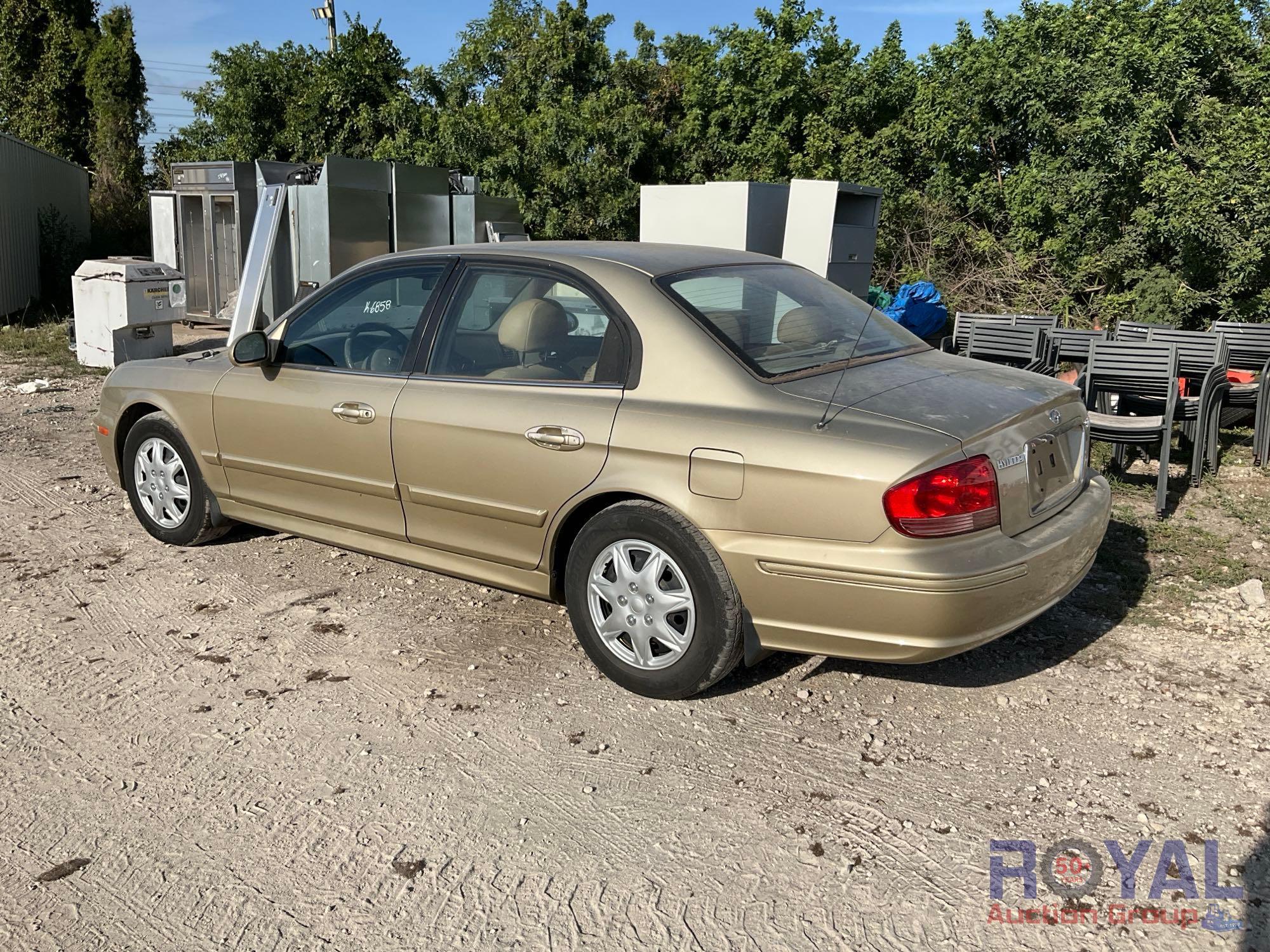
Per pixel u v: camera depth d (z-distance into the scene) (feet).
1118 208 41.88
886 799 10.49
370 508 14.73
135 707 12.40
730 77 58.90
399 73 72.38
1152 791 10.58
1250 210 36.73
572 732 11.81
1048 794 10.56
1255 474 22.50
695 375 11.91
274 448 15.60
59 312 54.54
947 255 46.78
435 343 14.07
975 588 10.55
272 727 11.94
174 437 17.28
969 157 49.78
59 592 15.94
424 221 48.01
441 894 9.09
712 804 10.43
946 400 11.62
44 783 10.78
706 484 11.41
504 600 15.62
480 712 12.26
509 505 13.08
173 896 9.07
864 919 8.75
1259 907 8.88
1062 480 12.56
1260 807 10.30
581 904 8.95
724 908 8.89
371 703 12.49
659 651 12.47
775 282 14.15
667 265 13.24
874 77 53.72
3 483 22.07
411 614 15.11
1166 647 13.96
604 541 12.35
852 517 10.62
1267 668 13.32
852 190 37.81
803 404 11.35
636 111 58.95
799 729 11.87
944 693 12.71
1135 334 25.36
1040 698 12.57
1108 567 16.84
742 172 55.93
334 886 9.21
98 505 20.49
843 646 11.12
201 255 52.03
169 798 10.53
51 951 8.41
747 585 11.38
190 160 78.64
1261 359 26.43
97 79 83.51
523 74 67.15
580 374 12.71
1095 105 41.37
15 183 53.47
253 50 73.15
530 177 58.59
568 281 13.12
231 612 15.19
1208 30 42.91
